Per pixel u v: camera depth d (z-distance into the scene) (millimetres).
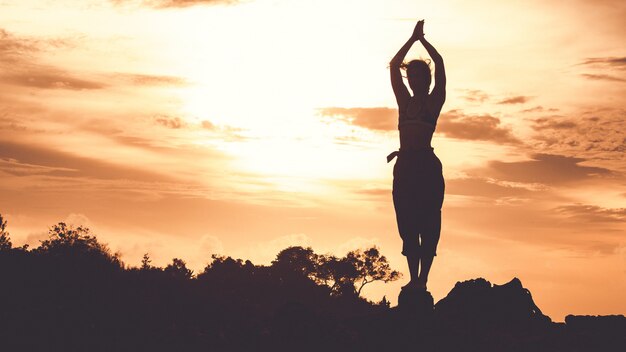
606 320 9930
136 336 13461
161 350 11555
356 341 9344
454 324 9758
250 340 9969
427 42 10031
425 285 9648
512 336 9617
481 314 10234
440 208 9742
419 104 9805
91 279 21469
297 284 24062
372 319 9656
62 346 14664
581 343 9219
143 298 18672
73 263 23672
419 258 9750
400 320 9438
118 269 23938
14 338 15070
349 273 37406
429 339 9172
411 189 9656
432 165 9680
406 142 9781
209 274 27281
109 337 14469
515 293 10469
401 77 9992
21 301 18453
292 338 9578
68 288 20188
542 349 9141
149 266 24734
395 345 9172
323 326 9609
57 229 27125
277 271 26641
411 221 9656
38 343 14828
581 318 10031
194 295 19875
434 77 9820
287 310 9930
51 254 25328
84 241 26672
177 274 25000
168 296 19375
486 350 9117
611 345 9156
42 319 16141
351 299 16641
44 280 20969
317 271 36969
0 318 16250
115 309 17266
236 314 16938
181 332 11695
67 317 16219
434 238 9688
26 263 23141
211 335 10695
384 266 38312
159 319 15594
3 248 25562
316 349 9336
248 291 23656
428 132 9750
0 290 19281
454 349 9109
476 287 10609
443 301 10680
